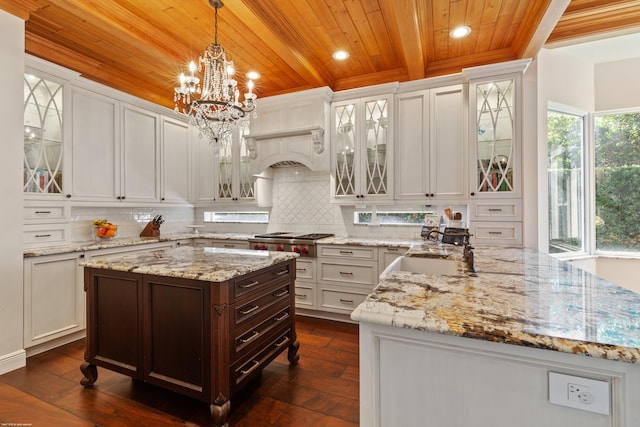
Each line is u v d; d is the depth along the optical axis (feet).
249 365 6.15
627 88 10.88
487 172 9.70
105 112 10.79
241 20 8.04
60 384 6.93
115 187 11.09
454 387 2.95
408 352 3.11
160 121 12.94
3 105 7.32
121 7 7.99
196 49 9.93
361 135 11.43
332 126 11.94
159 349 5.89
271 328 6.87
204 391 5.47
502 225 9.55
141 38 9.10
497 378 2.81
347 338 9.53
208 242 13.28
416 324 2.93
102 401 6.33
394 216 12.25
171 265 6.18
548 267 5.52
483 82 9.67
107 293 6.43
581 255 11.24
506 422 2.78
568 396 2.57
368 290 10.52
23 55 7.64
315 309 11.27
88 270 6.64
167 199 13.20
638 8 8.51
